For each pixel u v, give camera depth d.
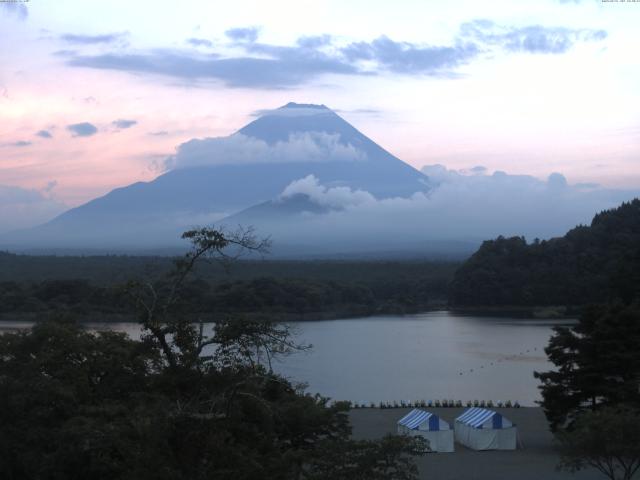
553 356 57.91
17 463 32.19
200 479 26.98
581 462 43.09
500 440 55.84
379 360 114.75
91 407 34.09
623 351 55.94
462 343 136.88
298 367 108.25
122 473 28.59
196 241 32.44
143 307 32.47
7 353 39.22
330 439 36.38
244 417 31.31
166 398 29.44
